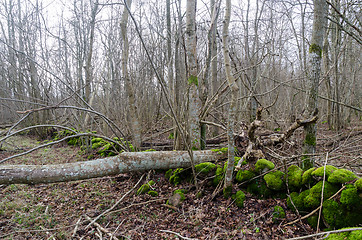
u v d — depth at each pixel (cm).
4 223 368
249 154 412
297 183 342
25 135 1234
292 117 663
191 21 485
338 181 296
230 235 312
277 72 916
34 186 523
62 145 985
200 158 471
